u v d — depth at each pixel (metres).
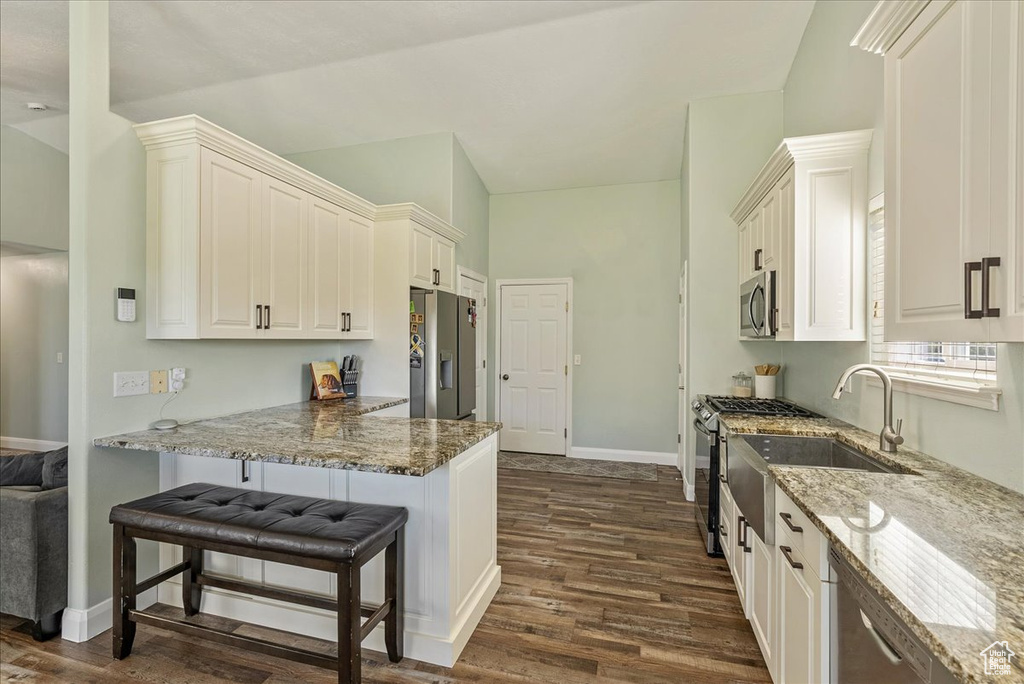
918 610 0.76
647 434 4.93
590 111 3.86
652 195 4.96
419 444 1.85
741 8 2.85
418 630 1.87
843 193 2.19
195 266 2.09
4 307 5.07
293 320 2.69
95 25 1.99
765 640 1.75
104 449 2.02
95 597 2.00
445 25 2.95
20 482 2.09
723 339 3.64
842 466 2.07
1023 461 1.29
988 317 0.99
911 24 1.25
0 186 4.27
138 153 2.15
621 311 5.02
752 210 3.08
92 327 1.97
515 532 3.12
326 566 1.52
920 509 1.20
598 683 1.74
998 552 0.96
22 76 3.39
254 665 1.82
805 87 3.03
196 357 2.46
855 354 2.28
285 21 2.86
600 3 2.80
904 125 1.29
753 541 1.96
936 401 1.68
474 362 4.37
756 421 2.44
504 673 1.79
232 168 2.29
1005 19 0.94
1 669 1.78
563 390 5.18
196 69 3.26
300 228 2.75
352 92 3.60
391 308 3.48
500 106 3.78
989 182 0.99
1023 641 0.68
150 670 1.78
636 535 3.07
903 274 1.29
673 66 3.33
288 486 2.04
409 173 4.22
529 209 5.28
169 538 1.70
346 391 3.43
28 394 5.02
